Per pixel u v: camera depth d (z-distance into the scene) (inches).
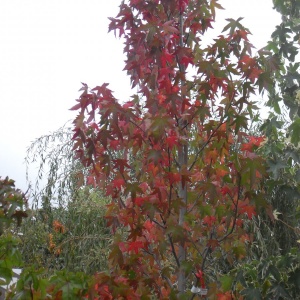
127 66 102.3
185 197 97.6
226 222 95.5
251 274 107.8
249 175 92.4
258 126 162.9
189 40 107.3
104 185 101.1
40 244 173.9
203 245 100.2
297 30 117.6
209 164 102.4
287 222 149.3
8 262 82.2
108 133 90.5
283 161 110.6
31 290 76.3
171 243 93.7
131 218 93.1
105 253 155.9
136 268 93.6
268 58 99.3
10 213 89.4
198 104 103.5
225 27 98.8
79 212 171.2
